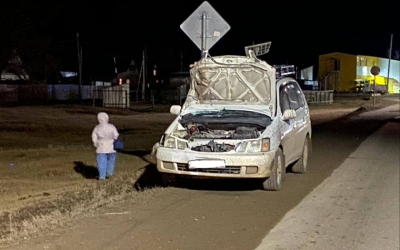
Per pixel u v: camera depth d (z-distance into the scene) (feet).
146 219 25.20
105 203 28.27
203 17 35.50
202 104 35.53
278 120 33.32
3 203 28.91
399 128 78.38
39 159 45.29
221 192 31.76
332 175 38.96
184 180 33.73
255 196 31.01
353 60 205.36
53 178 36.86
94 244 21.24
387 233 25.11
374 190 34.32
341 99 174.09
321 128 76.89
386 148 54.90
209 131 31.71
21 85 143.64
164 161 30.71
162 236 22.70
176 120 33.53
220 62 34.83
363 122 88.99
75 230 23.07
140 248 21.02
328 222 26.53
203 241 22.34
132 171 38.83
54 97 152.15
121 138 64.54
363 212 28.78
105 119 35.42
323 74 208.03
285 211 27.96
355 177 38.55
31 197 30.66
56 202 29.01
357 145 56.90
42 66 181.27
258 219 26.21
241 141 30.17
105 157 35.58
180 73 189.78
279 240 23.20
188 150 30.32
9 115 91.35
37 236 22.09
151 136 67.72
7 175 37.91
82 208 26.96
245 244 22.26
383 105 145.07
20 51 170.30
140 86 190.39
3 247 20.57
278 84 35.81
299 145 37.70
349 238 24.11
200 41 35.68
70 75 213.66
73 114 101.76
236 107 34.60
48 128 76.07
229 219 25.95
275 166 31.42
